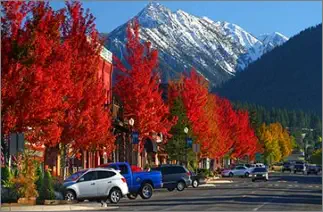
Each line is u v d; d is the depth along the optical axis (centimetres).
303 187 5466
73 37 3675
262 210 2691
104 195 3278
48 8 3297
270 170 15138
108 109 4372
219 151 8219
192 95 6931
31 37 3172
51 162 4350
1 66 3108
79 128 3725
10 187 3023
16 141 2811
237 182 6931
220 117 8925
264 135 16150
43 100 3139
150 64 5478
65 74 3266
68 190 3225
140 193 3731
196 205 3044
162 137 6988
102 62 5597
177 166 4781
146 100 5472
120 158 6106
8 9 3172
